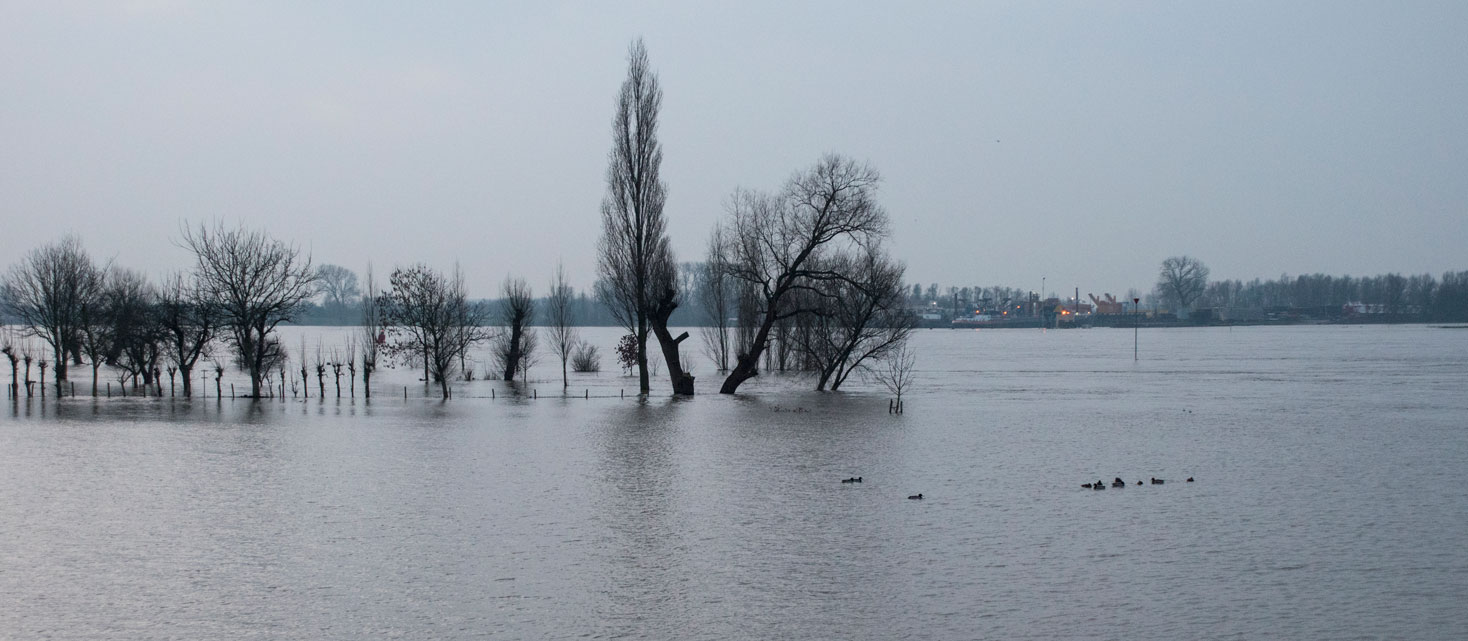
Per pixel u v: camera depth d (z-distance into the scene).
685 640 19.61
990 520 29.72
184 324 86.94
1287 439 48.31
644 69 73.88
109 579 23.64
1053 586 23.11
